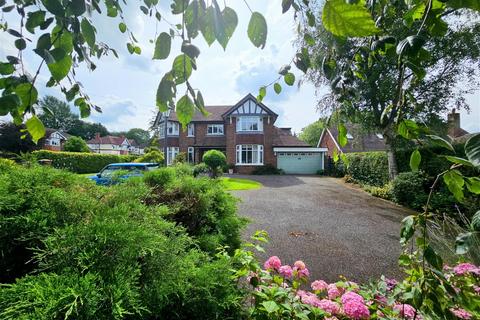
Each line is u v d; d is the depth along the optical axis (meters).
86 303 0.86
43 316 0.78
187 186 2.49
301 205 7.76
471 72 7.88
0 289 0.85
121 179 2.48
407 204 7.71
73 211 1.38
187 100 0.65
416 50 0.64
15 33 0.74
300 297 1.43
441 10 0.68
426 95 8.23
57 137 32.09
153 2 0.96
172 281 1.20
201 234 2.28
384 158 10.70
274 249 4.27
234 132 19.28
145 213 1.61
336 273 3.47
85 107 1.39
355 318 1.24
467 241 0.69
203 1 0.60
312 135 36.88
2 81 0.68
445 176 0.79
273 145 20.09
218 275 1.43
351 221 6.04
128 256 1.11
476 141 0.57
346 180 13.43
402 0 0.99
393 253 4.16
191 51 0.62
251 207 7.40
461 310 1.16
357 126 10.04
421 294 0.93
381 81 6.28
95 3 0.87
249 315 1.45
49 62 0.64
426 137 0.78
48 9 0.62
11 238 1.24
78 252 1.06
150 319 1.19
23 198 1.34
